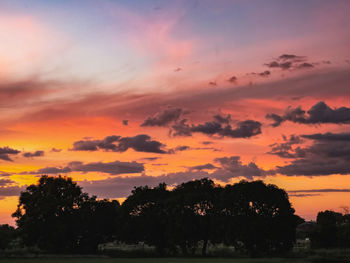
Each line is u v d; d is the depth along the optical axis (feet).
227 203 309.01
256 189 308.40
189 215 315.99
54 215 322.55
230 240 307.37
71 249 319.06
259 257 278.87
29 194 326.65
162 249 328.70
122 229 328.70
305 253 286.66
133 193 343.67
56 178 336.08
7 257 263.70
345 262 228.84
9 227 359.05
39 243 311.68
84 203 338.13
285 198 313.32
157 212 336.49
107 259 253.85
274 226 297.12
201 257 287.48
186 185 342.64
